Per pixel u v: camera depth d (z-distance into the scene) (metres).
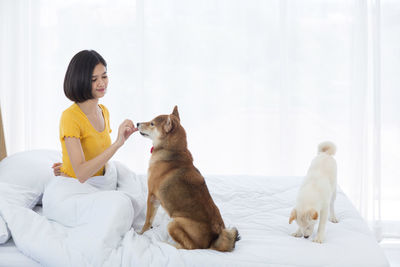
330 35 3.96
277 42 4.01
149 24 4.04
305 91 4.06
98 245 1.90
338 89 4.04
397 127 3.89
